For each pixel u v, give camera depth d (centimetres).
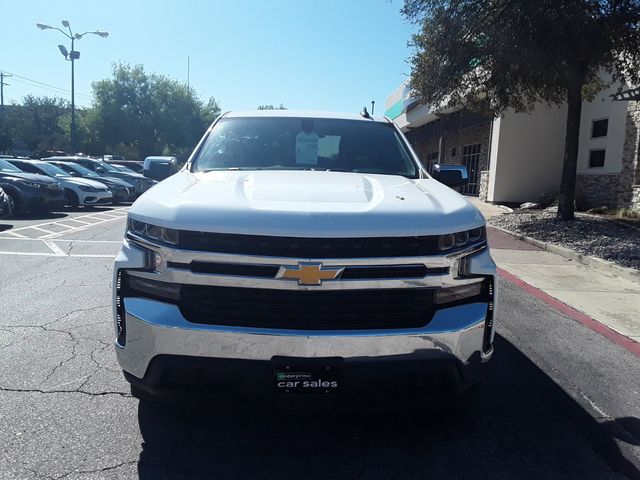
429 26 1161
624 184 1462
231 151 416
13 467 279
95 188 1722
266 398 274
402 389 283
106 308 562
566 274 824
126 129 4978
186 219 271
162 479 272
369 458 298
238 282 265
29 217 1439
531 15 970
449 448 311
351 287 266
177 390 279
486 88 1252
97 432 315
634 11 996
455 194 336
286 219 267
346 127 451
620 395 391
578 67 1120
